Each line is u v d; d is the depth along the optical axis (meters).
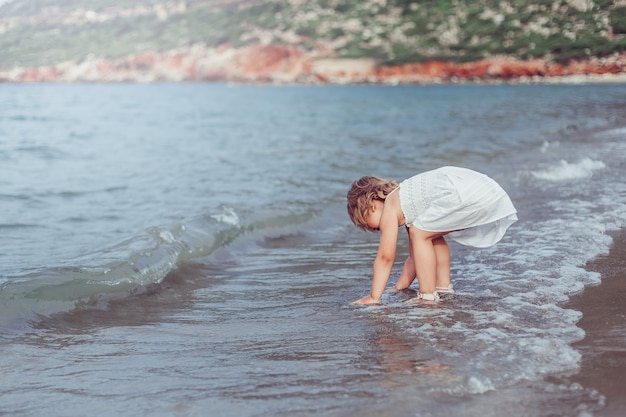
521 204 6.32
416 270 3.67
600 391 2.37
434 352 2.78
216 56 50.44
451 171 3.72
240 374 2.65
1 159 10.95
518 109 20.91
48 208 6.79
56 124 17.77
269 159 10.81
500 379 2.48
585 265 4.16
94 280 4.02
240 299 3.95
